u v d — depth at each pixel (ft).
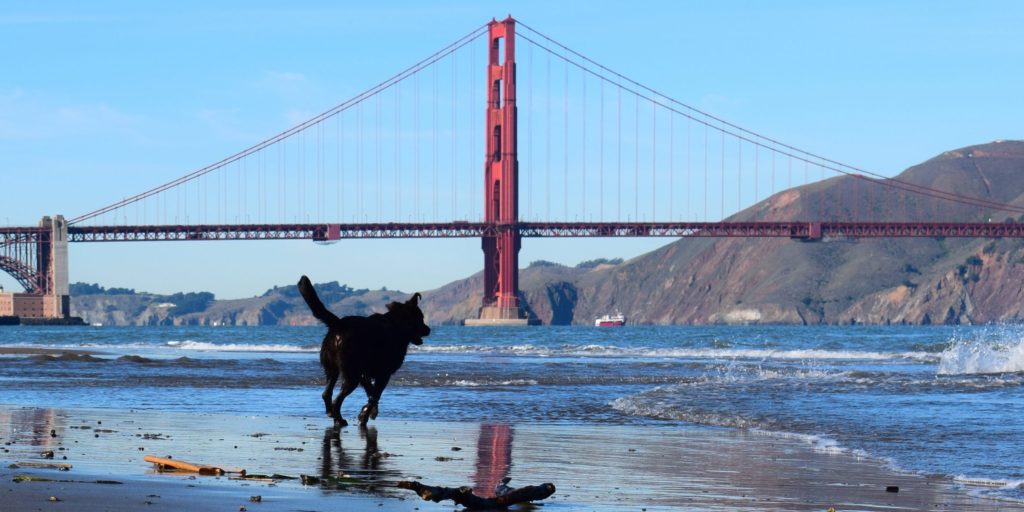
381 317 44.11
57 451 32.91
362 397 60.54
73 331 396.78
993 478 30.37
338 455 33.71
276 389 65.16
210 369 88.38
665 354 157.79
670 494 27.32
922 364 117.70
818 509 25.44
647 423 46.21
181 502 23.52
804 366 109.50
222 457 32.50
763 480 29.81
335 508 23.62
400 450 35.35
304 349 180.86
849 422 43.91
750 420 45.29
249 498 24.43
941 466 32.50
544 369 94.38
